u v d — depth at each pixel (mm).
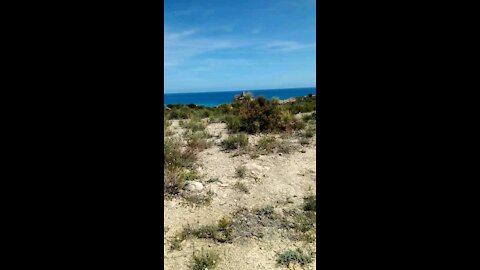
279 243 4199
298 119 12234
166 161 7246
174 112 17781
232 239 4305
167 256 3867
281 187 6223
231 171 7082
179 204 5406
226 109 17625
